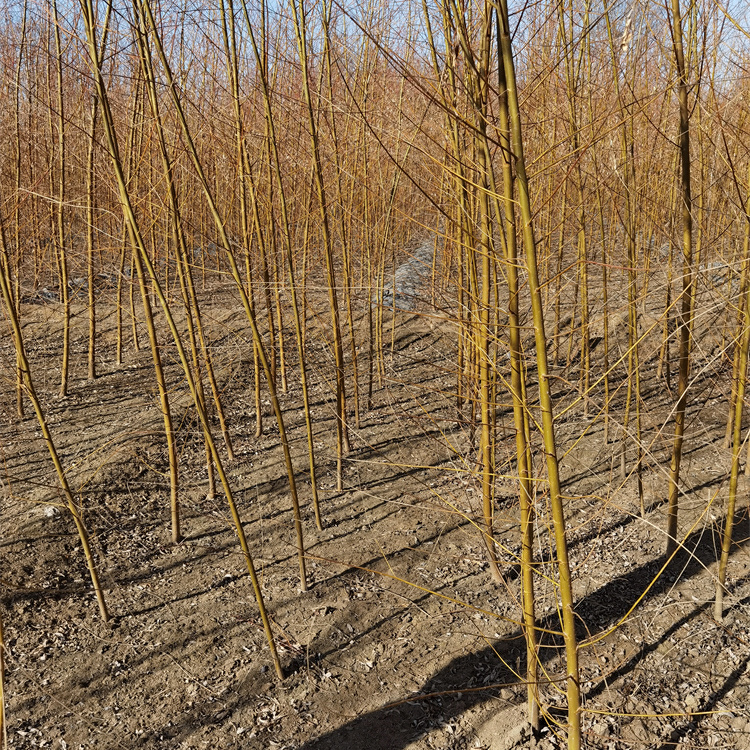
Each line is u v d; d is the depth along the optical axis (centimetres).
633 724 321
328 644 379
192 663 363
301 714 332
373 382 733
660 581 424
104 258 761
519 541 470
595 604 404
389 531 488
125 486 520
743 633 377
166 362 757
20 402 612
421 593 421
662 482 519
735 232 443
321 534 486
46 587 409
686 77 337
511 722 324
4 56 647
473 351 437
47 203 683
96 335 833
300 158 548
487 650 374
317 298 693
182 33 506
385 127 480
